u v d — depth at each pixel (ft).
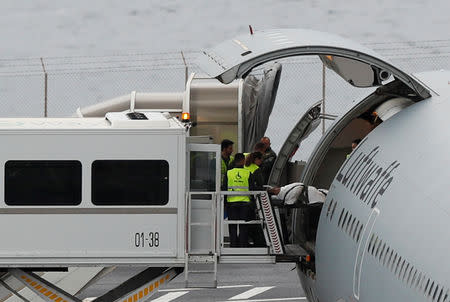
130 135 201.16
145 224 201.36
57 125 206.69
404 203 152.76
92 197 201.16
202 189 207.51
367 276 159.22
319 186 236.02
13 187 201.67
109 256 201.16
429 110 170.60
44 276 254.06
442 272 134.82
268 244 204.33
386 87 195.52
